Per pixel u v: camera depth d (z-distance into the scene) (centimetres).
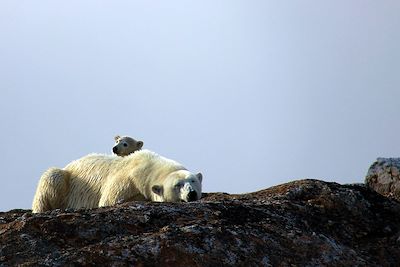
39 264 3478
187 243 3769
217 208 4256
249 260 3819
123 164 5709
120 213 4053
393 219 4791
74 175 5894
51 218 3947
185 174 5322
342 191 4878
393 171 5534
